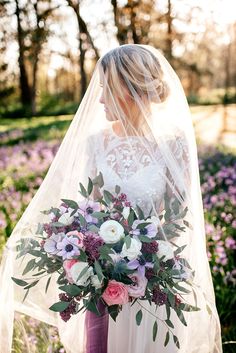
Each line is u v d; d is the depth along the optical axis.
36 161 9.35
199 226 2.44
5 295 2.47
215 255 4.45
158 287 2.15
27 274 2.46
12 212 6.20
